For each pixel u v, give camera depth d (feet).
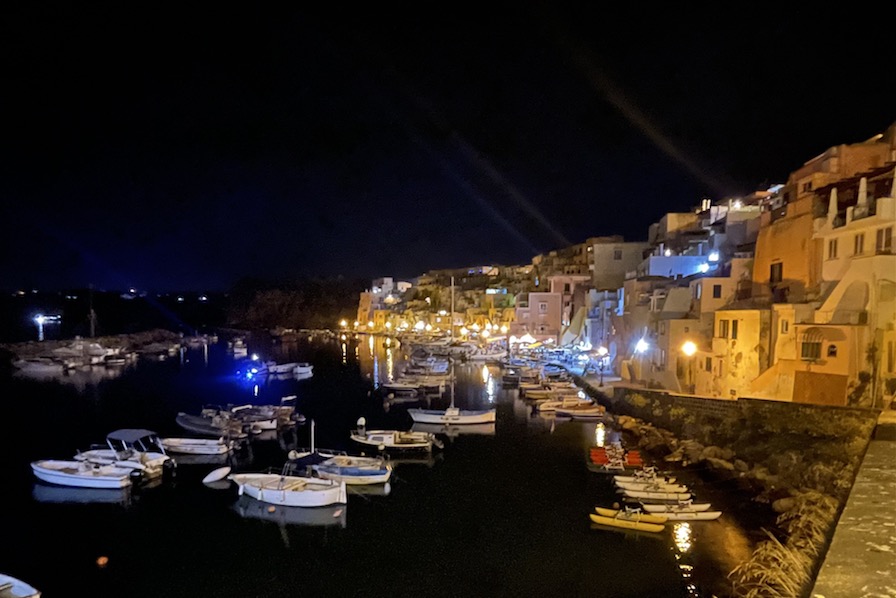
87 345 320.29
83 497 99.25
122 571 74.38
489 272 462.19
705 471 102.27
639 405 138.82
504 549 78.48
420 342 374.43
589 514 88.89
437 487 102.63
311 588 70.03
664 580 69.10
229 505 95.20
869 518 29.76
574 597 66.74
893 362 90.33
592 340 234.17
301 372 255.50
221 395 205.16
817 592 21.65
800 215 113.29
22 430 149.89
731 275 140.67
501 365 266.57
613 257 254.06
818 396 96.84
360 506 94.17
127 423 157.69
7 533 85.35
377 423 156.76
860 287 94.27
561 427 146.20
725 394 122.83
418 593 68.54
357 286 613.52
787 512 81.10
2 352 316.40
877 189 101.30
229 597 68.44
